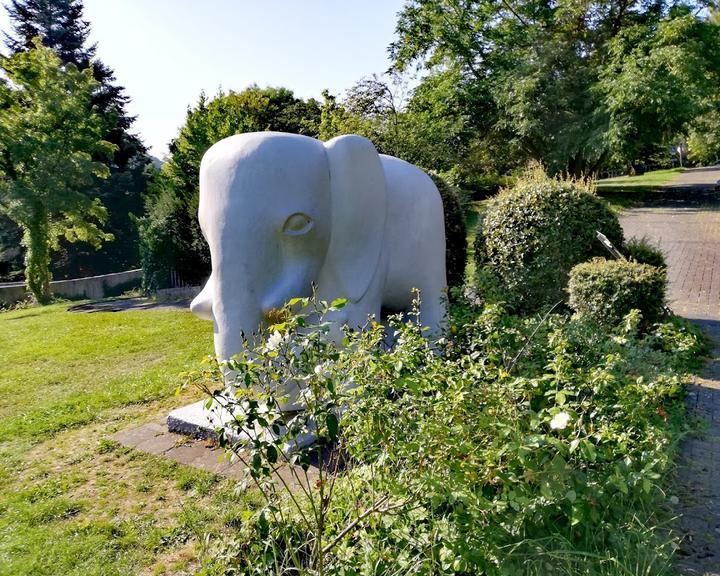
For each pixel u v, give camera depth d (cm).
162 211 1571
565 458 296
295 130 2500
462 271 748
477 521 257
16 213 1878
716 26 2195
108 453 441
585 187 742
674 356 459
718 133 3206
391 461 269
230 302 370
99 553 314
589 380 322
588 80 2189
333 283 420
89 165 1970
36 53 1939
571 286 628
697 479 368
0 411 579
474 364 296
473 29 2338
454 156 1911
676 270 1161
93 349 852
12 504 372
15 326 1163
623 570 258
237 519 331
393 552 267
